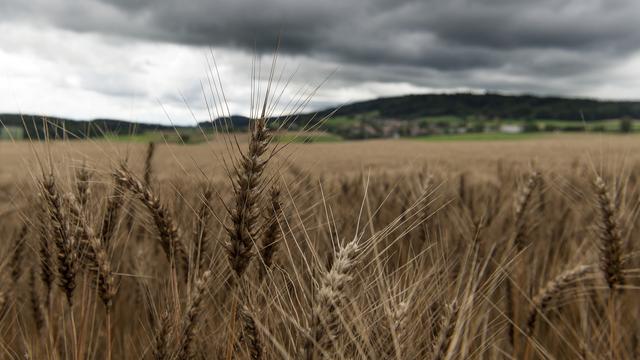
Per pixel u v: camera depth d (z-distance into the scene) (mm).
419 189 679
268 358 317
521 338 552
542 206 800
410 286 327
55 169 375
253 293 342
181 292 409
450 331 294
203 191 381
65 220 361
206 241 395
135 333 542
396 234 592
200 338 384
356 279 363
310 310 280
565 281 500
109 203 411
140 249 582
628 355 496
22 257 508
